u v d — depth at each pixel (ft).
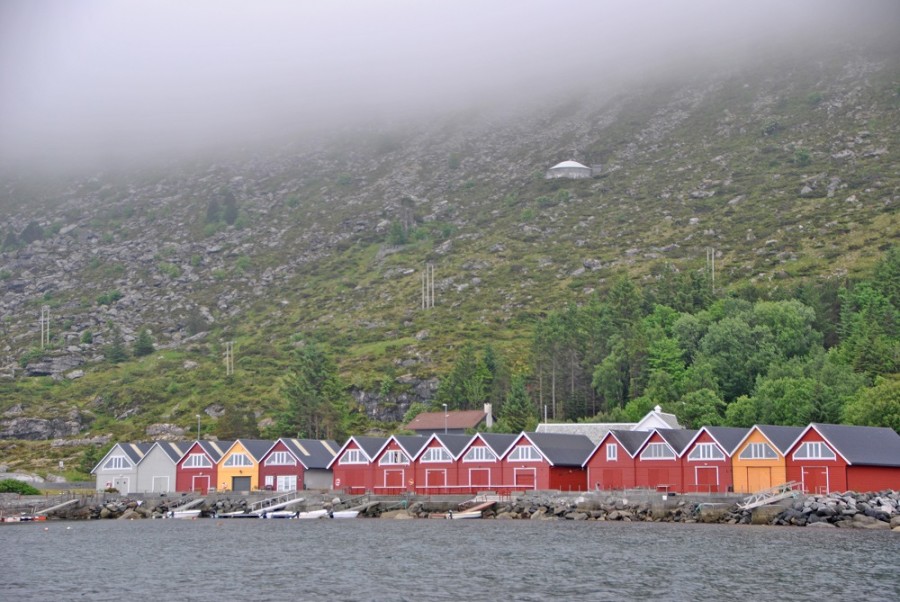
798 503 407.03
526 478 492.13
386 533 404.36
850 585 267.39
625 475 479.41
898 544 338.34
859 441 434.30
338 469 544.62
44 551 359.05
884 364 644.69
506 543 357.82
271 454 566.36
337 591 269.44
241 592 270.26
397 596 261.65
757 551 324.80
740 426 579.07
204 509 530.68
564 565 303.68
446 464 514.27
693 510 427.33
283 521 486.38
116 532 432.66
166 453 588.09
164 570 308.40
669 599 253.85
